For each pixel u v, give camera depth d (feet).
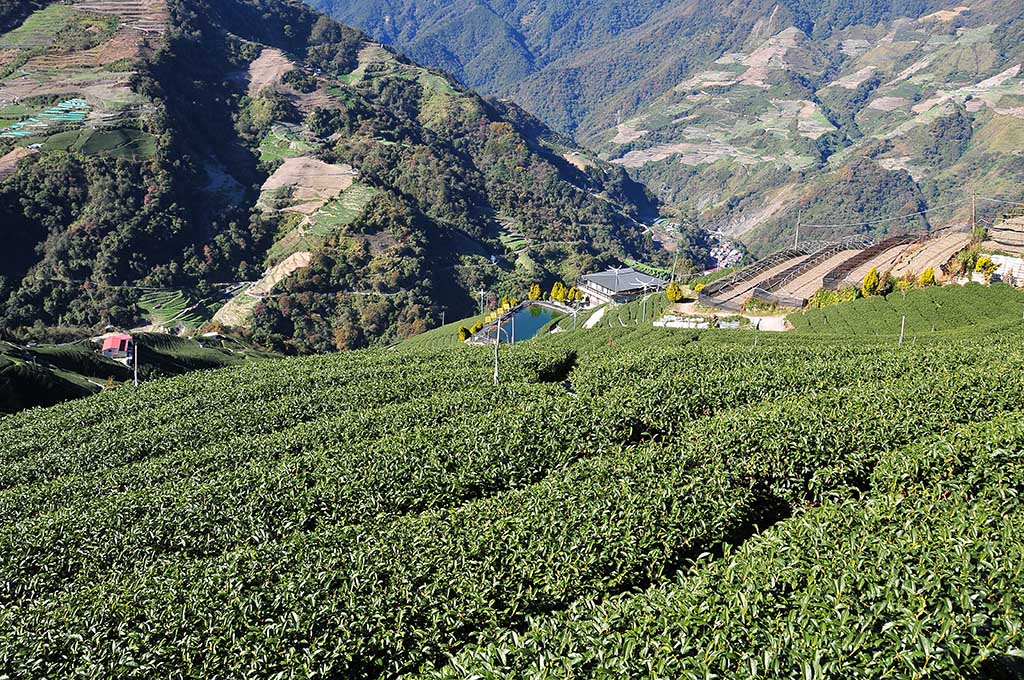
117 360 298.35
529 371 177.06
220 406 167.84
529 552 73.51
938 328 251.39
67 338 414.82
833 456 91.35
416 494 102.01
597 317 421.59
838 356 166.61
